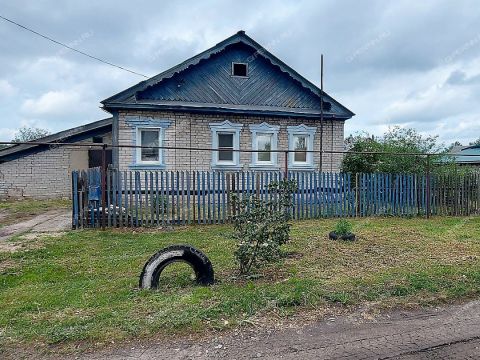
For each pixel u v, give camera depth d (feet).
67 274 19.57
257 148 49.85
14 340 12.04
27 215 40.57
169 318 13.33
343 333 12.82
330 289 16.28
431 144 50.39
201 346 11.83
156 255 16.90
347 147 60.29
